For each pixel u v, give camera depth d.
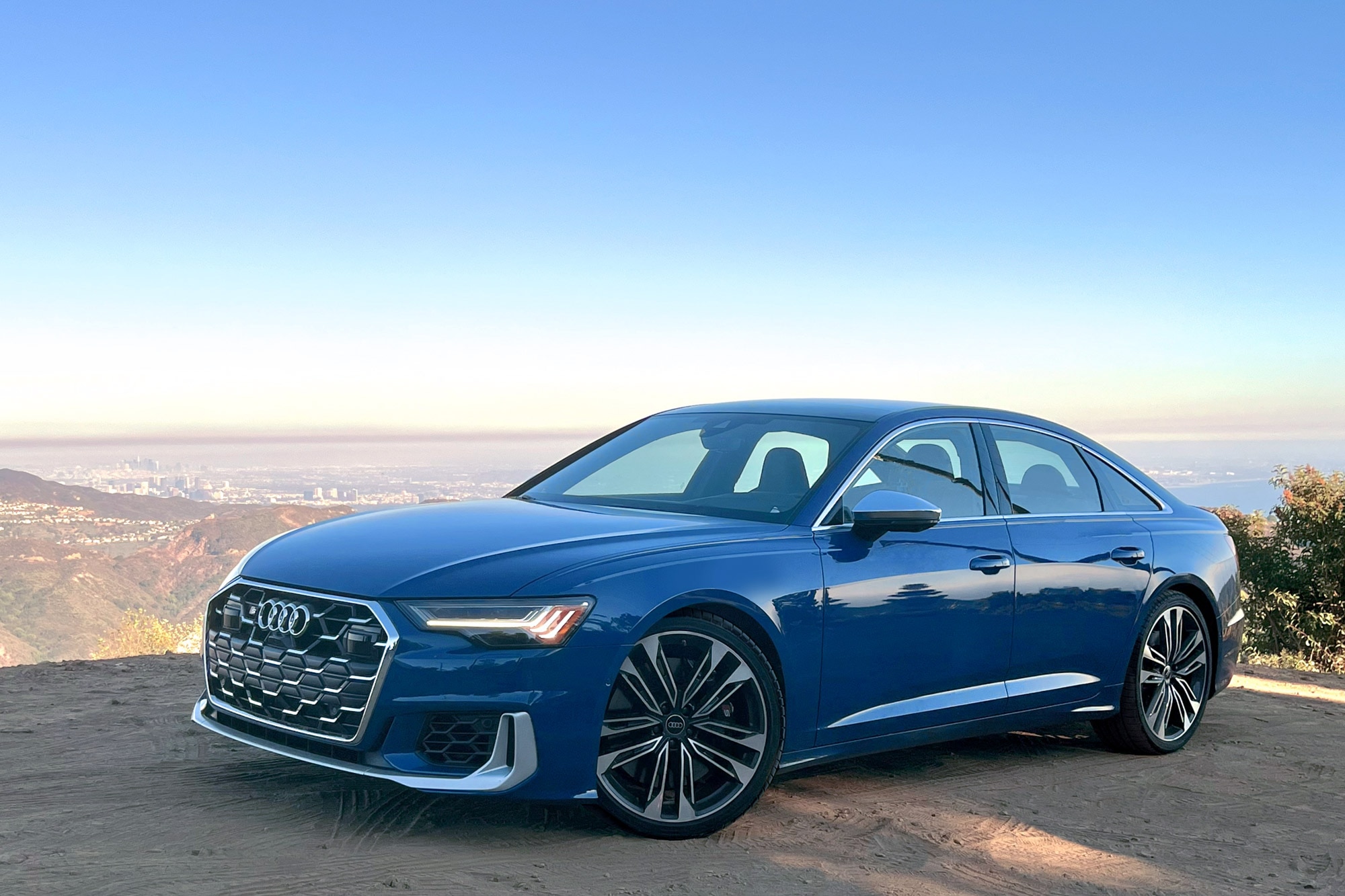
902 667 4.53
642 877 3.48
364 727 3.56
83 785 4.36
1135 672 5.54
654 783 3.85
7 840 3.64
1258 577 23.59
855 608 4.35
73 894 3.13
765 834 4.02
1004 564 4.91
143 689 6.67
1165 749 5.72
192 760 4.80
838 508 4.52
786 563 4.20
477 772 3.58
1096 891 3.67
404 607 3.60
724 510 4.60
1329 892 3.79
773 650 4.14
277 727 3.81
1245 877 3.90
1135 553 5.52
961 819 4.36
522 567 3.76
